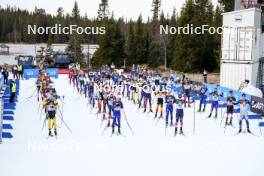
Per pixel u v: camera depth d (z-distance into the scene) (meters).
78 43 73.00
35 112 26.77
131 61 67.06
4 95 32.47
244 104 20.81
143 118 25.02
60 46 99.88
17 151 16.69
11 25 125.00
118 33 65.50
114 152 16.77
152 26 77.75
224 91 32.41
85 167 14.55
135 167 14.64
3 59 83.62
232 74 40.06
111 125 22.50
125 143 18.44
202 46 60.75
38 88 31.56
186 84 30.42
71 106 29.83
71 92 38.38
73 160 15.48
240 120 20.95
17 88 37.22
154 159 15.76
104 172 13.98
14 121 23.52
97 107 28.84
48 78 32.50
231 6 61.47
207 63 61.88
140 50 66.94
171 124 22.58
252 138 19.86
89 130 21.33
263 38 39.38
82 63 71.75
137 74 40.06
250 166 14.95
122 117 25.22
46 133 20.41
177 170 14.34
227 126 22.84
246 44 38.56
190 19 60.62
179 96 20.47
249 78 38.22
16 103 30.62
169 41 68.94
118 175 13.66
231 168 14.66
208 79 54.53
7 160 15.33
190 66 60.31
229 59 40.31
